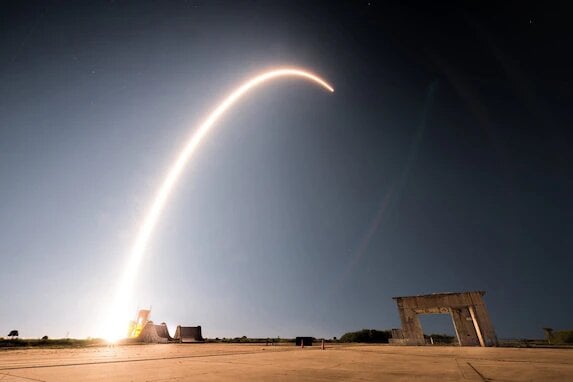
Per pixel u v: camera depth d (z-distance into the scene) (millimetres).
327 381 5738
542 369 7285
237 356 13383
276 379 6023
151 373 7004
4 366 8469
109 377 6289
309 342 29781
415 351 16766
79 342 33750
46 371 7301
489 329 24547
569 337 27312
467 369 7496
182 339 49906
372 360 10750
